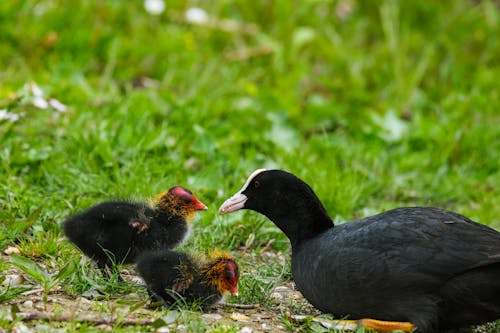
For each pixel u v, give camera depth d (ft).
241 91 55.21
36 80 50.16
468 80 61.31
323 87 58.18
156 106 48.26
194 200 31.01
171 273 27.53
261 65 60.34
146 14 61.21
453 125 51.42
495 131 51.78
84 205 36.24
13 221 33.24
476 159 48.93
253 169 42.75
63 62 53.83
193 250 30.53
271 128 48.67
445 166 47.75
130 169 40.29
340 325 26.86
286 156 44.80
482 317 25.46
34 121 44.37
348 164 46.16
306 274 27.53
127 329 24.56
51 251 31.99
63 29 56.95
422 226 25.96
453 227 25.89
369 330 26.43
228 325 26.43
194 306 27.35
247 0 65.10
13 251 32.04
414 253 25.36
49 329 23.62
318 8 67.21
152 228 30.35
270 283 30.30
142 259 28.09
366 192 43.42
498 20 67.31
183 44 58.13
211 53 59.72
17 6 57.00
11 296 26.66
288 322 27.04
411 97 56.85
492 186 46.68
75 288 28.02
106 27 58.59
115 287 28.60
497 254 24.84
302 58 61.57
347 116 54.03
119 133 42.50
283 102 53.01
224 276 27.48
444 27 66.54
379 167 46.57
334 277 26.37
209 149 43.52
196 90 54.70
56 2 59.06
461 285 25.00
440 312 25.41
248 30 62.85
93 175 38.93
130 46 56.70
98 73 55.31
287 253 35.70
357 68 60.85
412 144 50.01
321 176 42.19
